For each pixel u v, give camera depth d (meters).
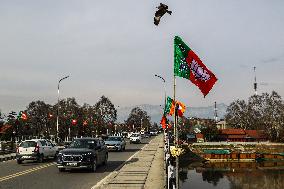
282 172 48.31
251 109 124.94
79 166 19.86
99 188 14.20
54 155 29.91
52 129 83.81
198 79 10.80
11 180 16.86
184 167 54.47
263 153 67.06
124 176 17.81
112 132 121.94
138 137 62.12
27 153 26.20
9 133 58.56
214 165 58.41
